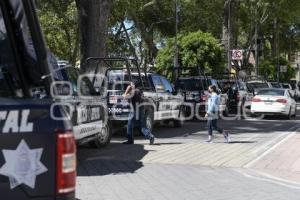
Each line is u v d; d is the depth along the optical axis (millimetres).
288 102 26047
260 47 52719
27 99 3738
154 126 20812
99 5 19359
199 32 34094
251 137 17234
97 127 12688
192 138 16781
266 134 18297
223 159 12367
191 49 33469
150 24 44125
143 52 44750
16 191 3533
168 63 35188
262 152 13594
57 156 3549
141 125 15062
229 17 40125
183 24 44875
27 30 3760
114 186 9211
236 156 12836
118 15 32531
